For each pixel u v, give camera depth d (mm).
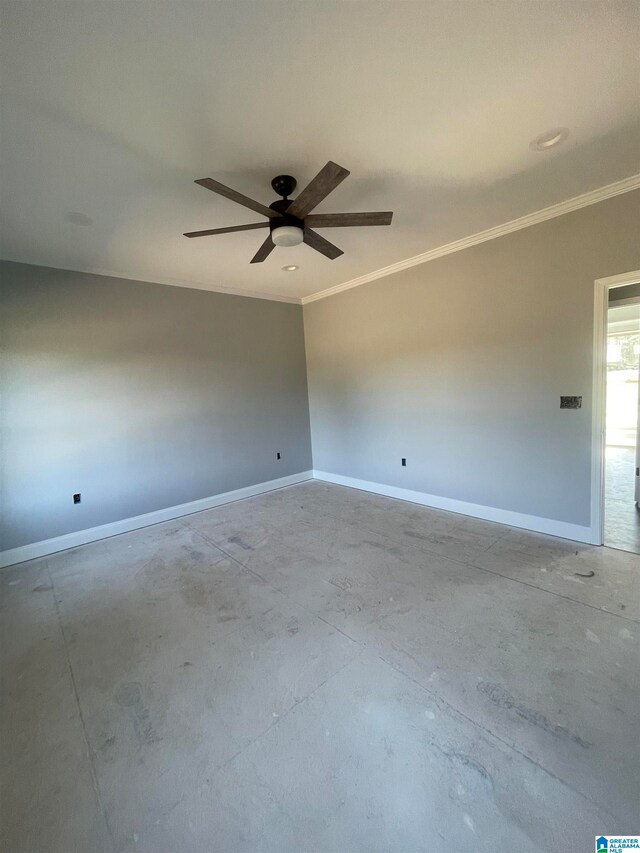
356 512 4035
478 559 2828
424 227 3082
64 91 1495
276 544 3334
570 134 1978
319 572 2787
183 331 4203
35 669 1966
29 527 3328
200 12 1231
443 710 1568
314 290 4867
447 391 3746
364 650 1949
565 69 1546
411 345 4004
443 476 3908
